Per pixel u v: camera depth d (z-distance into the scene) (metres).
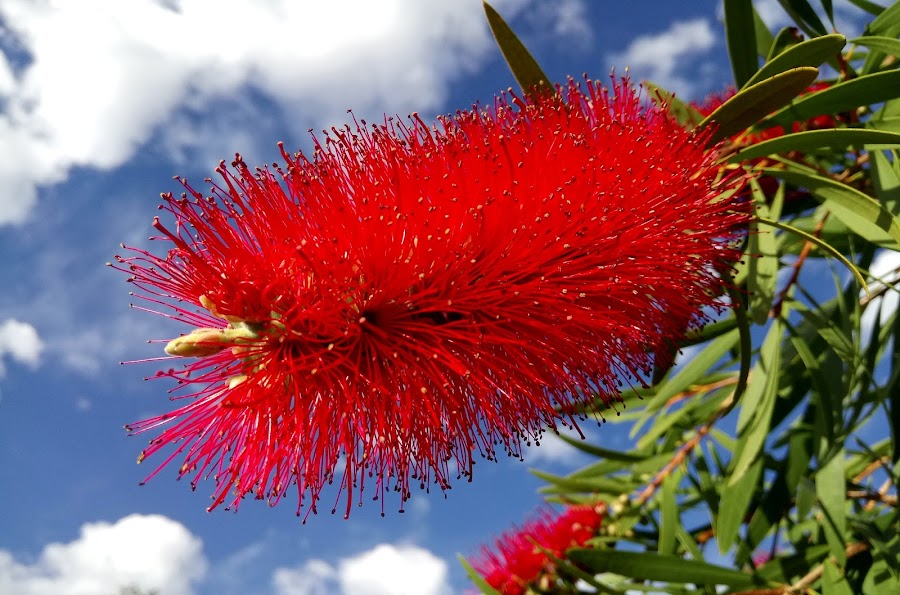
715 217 0.22
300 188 0.20
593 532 0.31
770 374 0.25
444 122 0.21
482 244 0.20
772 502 0.27
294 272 0.19
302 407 0.20
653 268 0.21
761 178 0.27
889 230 0.21
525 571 0.31
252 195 0.20
